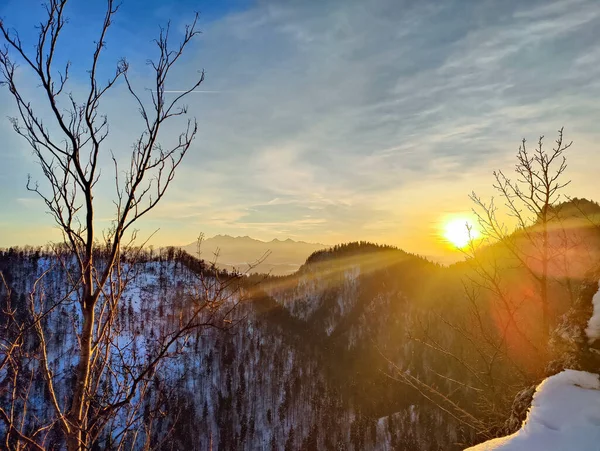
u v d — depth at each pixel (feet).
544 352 20.92
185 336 12.89
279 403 297.33
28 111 12.09
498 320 23.72
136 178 13.12
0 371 11.04
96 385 12.35
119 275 13.19
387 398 287.28
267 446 262.47
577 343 16.60
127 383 12.78
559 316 21.91
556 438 12.03
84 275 12.35
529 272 22.61
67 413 11.49
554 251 22.94
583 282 19.85
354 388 315.78
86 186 12.46
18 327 11.11
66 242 12.31
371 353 375.45
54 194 12.25
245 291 13.75
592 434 11.78
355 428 261.24
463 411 21.85
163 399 12.92
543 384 14.87
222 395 268.82
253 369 309.63
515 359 22.97
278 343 362.33
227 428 252.21
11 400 10.96
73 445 11.21
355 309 465.47
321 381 331.57
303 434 279.90
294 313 481.87
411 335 24.67
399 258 549.54
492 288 23.13
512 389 21.90
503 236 23.89
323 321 458.09
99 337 12.54
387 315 430.61
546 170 23.09
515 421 16.88
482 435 20.76
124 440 12.34
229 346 307.99
